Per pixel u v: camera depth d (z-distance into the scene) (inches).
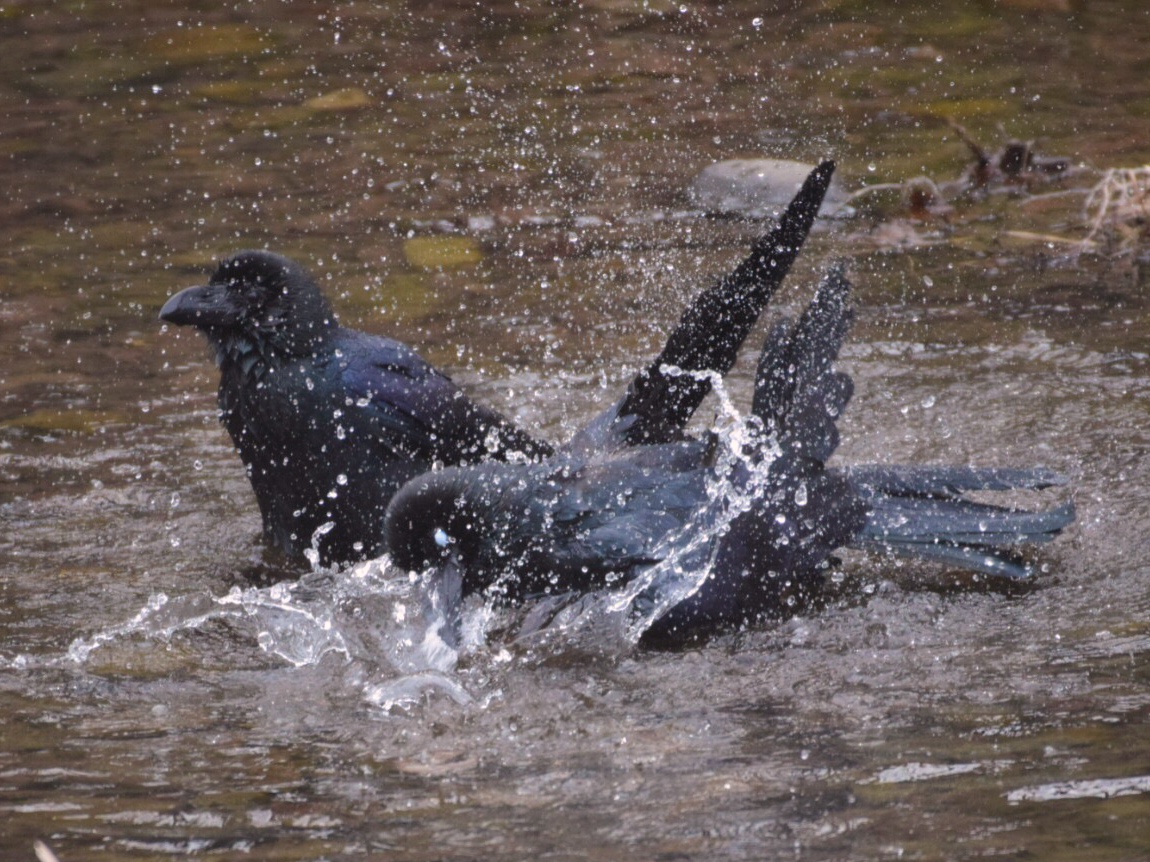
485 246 663.8
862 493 417.1
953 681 341.4
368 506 446.9
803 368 430.0
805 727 321.7
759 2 1000.2
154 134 811.4
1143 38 888.3
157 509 464.1
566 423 508.4
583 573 390.3
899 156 743.1
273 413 443.2
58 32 961.5
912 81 846.5
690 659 365.4
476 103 844.0
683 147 768.3
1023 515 410.9
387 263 648.4
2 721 336.8
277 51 932.6
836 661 358.9
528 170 748.6
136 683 356.8
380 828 284.2
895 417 497.4
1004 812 280.2
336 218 699.4
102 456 497.0
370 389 444.1
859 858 266.4
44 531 447.5
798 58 896.3
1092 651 353.4
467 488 390.3
